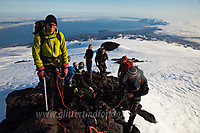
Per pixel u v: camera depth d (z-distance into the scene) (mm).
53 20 2211
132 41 102312
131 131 3494
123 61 4055
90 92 3885
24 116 3059
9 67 17281
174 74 12031
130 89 3270
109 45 41062
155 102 5816
